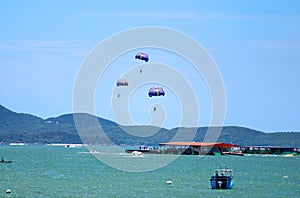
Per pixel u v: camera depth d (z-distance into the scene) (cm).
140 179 16900
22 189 13762
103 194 13075
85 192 13375
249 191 14088
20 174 18225
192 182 16162
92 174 18638
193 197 12788
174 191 13775
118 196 12769
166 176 18312
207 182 16200
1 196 12506
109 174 18738
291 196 13325
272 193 13812
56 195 12781
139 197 12650
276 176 19200
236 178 18138
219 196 13025
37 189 13800
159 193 13362
